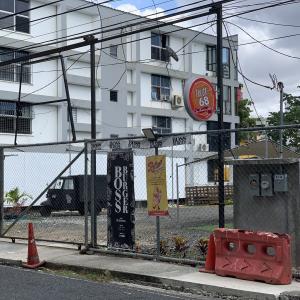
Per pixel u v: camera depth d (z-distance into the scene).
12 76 31.30
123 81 37.47
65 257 11.91
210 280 9.14
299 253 9.59
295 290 8.26
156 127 40.38
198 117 13.47
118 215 12.00
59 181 25.19
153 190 11.20
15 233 17.16
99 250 12.26
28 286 9.30
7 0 31.16
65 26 33.56
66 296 8.48
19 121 31.38
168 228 18.02
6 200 23.77
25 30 32.00
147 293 8.86
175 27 41.12
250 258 9.17
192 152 37.97
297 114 51.91
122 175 11.91
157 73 40.34
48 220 21.91
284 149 21.67
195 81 13.37
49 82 33.09
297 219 9.62
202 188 30.38
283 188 9.56
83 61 34.94
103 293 8.78
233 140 45.72
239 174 10.25
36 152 29.67
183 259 10.80
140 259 11.44
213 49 44.47
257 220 9.98
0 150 15.47
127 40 38.09
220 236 9.59
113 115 36.69
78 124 34.44
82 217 23.73
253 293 8.22
